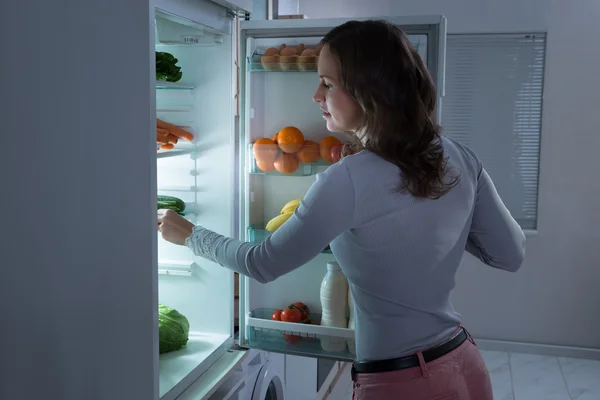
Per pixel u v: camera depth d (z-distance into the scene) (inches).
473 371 49.0
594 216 159.3
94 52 49.1
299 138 67.2
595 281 161.0
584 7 154.4
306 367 91.1
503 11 157.9
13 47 51.6
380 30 45.4
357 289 48.7
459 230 48.4
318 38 66.9
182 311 70.7
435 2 160.4
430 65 64.5
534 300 164.4
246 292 70.4
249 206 69.5
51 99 51.0
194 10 56.6
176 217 55.2
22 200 53.2
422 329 47.6
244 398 70.0
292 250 46.9
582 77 156.6
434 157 45.4
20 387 55.8
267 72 70.8
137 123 48.6
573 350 162.4
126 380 52.2
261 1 105.3
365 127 47.9
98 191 50.6
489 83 162.2
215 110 66.4
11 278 54.5
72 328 53.2
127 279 50.7
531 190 163.9
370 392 48.0
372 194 45.3
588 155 158.2
